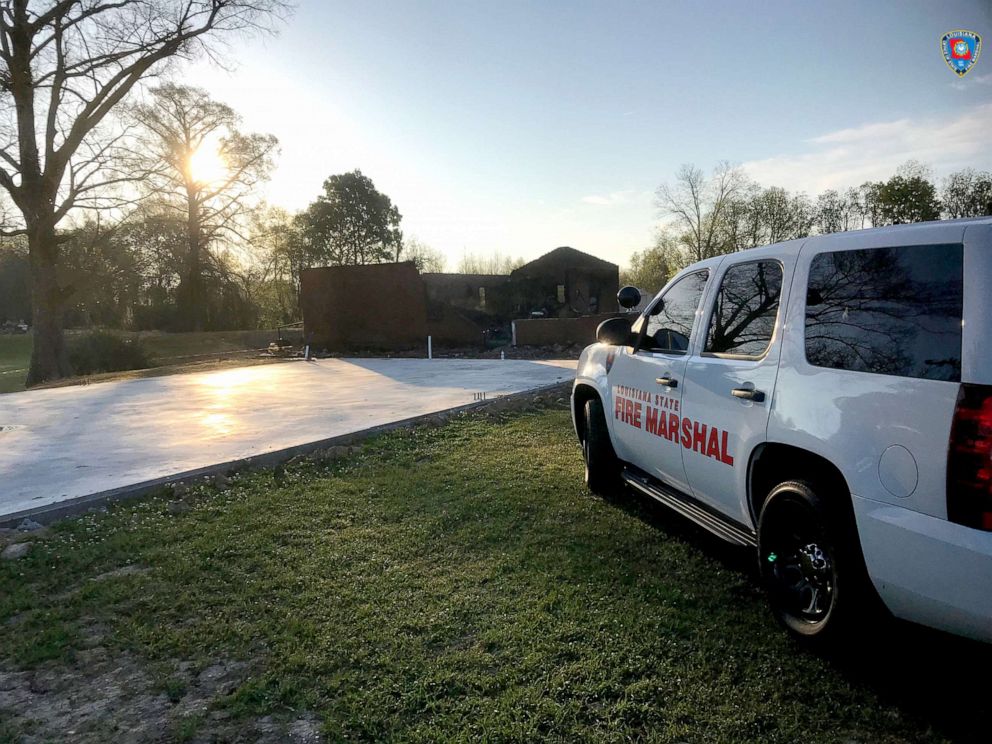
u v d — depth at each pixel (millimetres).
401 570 3957
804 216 40281
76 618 3469
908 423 2355
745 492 3340
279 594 3674
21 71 23594
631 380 4746
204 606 3564
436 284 32500
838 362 2758
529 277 36750
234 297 43062
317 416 9578
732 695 2611
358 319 28594
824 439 2711
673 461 4133
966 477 2141
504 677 2756
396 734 2416
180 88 35406
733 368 3449
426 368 18641
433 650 3010
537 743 2348
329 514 5105
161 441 8039
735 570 3848
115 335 30453
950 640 2545
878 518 2430
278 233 43719
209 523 4977
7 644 3209
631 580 3715
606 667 2820
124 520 5082
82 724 2539
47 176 25703
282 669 2893
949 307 2328
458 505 5211
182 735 2445
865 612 2676
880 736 2355
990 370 2133
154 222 31094
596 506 5133
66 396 14344
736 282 3695
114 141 26734
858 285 2754
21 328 69062
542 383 13055
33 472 6559
